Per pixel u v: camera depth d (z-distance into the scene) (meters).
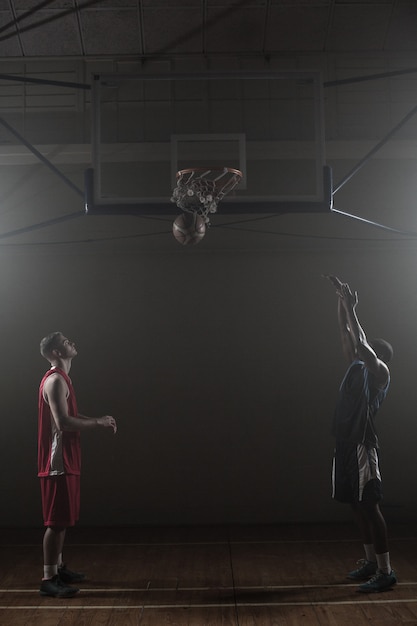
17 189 5.97
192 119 5.79
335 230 6.19
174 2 5.58
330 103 5.79
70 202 5.99
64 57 5.84
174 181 4.89
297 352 6.26
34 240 6.21
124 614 3.34
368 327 6.26
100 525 6.03
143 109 5.80
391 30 5.75
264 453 6.14
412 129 5.75
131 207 4.63
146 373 6.24
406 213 6.04
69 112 5.79
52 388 3.69
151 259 6.36
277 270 6.34
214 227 6.28
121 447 6.14
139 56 5.84
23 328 6.28
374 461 3.71
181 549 4.96
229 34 5.75
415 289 6.28
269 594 3.68
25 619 3.28
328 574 4.10
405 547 4.90
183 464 6.12
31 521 6.03
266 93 5.80
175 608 3.44
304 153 5.48
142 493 6.08
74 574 4.00
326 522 6.04
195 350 6.27
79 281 6.33
